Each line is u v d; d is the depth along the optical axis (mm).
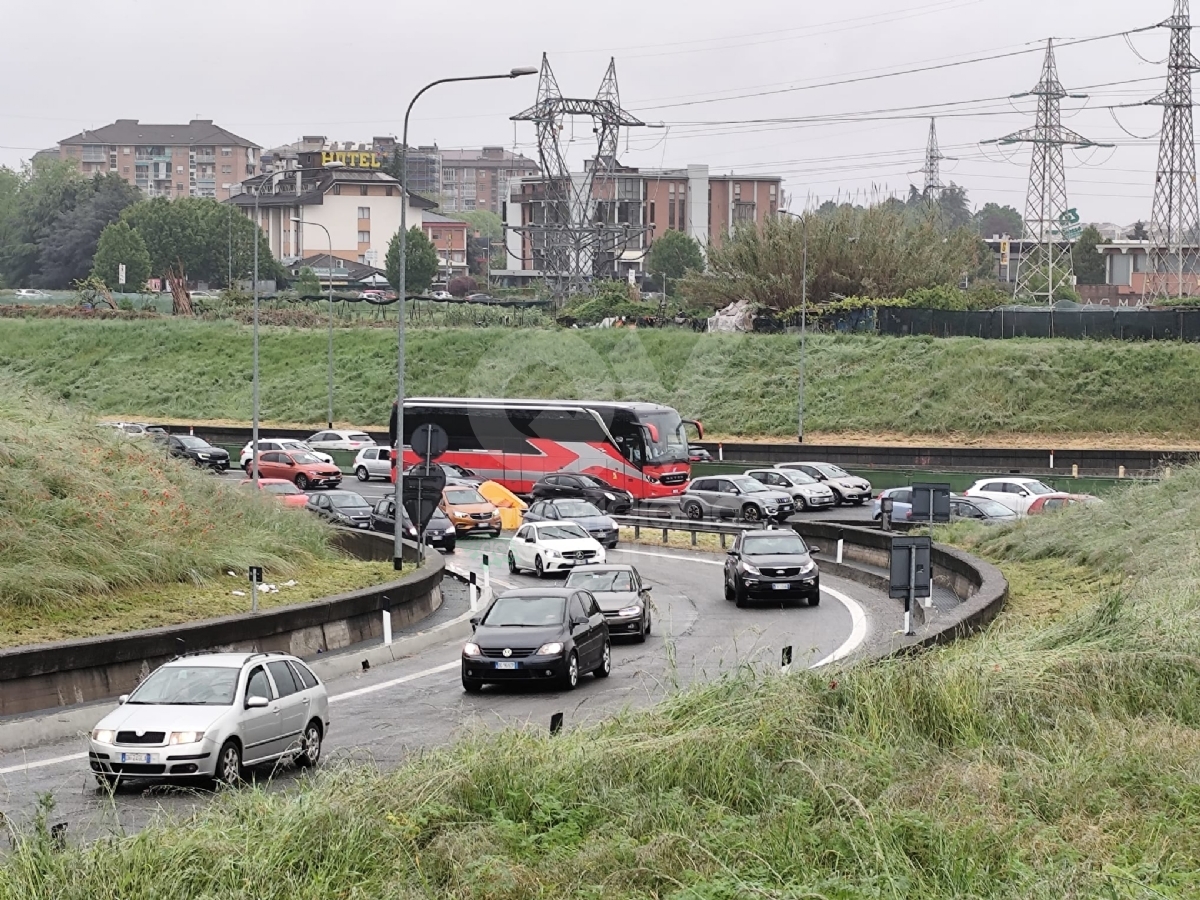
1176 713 17188
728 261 102375
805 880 11289
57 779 17031
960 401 78438
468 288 162375
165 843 11641
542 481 57656
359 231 174375
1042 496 48344
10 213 189625
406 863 11688
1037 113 101375
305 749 17625
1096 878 10977
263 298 113562
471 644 23734
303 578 32250
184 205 159750
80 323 102250
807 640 28875
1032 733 15898
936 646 20609
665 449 58000
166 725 15844
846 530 43375
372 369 93438
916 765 14547
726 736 14570
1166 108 99438
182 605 27047
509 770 13727
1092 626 20562
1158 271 118250
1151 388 76812
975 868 11477
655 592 37969
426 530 45656
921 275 97688
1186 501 34844
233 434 82062
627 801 13086
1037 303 108562
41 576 25344
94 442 33219
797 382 83625
